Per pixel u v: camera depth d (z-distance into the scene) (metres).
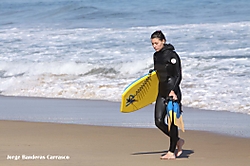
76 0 142.88
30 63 61.91
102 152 23.86
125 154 23.34
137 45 72.75
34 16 119.75
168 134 22.55
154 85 23.48
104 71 58.09
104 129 30.98
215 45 69.69
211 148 25.00
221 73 53.09
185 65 57.53
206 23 92.19
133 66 58.72
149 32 84.25
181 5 118.69
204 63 57.84
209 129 30.97
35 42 79.56
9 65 62.38
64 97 48.19
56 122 34.28
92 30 90.31
